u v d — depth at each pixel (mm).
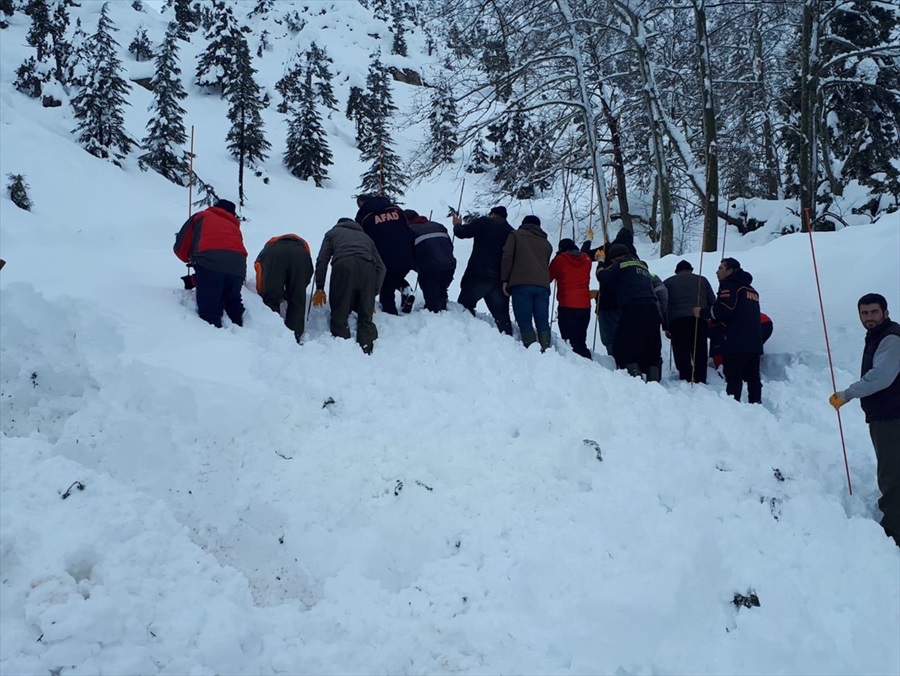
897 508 4969
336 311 7059
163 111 32875
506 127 17469
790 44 18969
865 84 16469
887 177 16906
